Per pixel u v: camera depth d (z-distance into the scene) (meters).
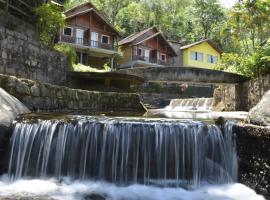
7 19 10.45
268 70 15.23
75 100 10.95
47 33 14.47
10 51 10.38
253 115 5.82
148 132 5.98
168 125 6.02
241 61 19.83
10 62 10.38
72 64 17.28
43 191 5.38
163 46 40.84
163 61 40.91
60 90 10.09
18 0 12.64
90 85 15.66
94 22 33.44
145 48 39.34
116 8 54.88
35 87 8.78
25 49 11.32
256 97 15.62
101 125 6.04
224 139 6.02
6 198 4.98
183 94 34.84
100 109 12.47
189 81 17.75
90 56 34.34
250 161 5.38
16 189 5.44
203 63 44.94
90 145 6.01
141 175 5.89
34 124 6.21
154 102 31.80
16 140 6.17
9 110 6.66
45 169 6.02
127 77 15.41
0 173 6.06
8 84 7.90
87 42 32.62
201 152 5.99
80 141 6.05
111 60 34.41
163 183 5.86
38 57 12.27
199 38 55.59
